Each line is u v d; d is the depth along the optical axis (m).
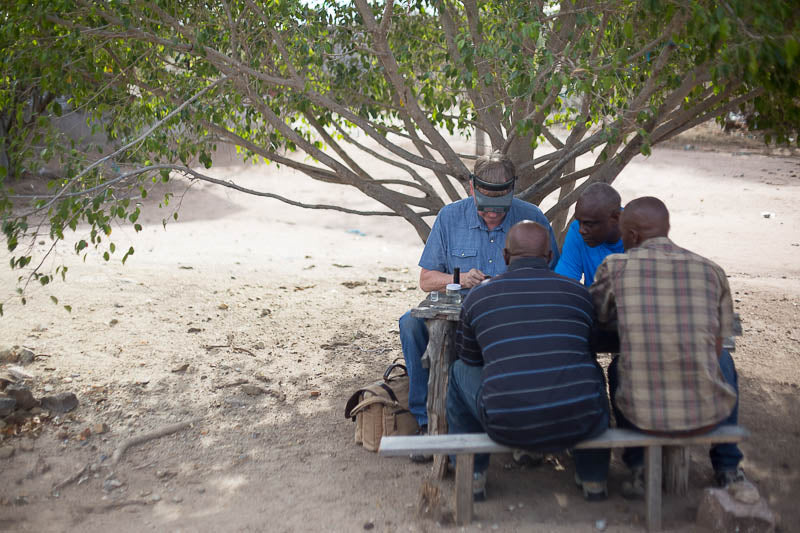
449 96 5.86
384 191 5.42
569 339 3.00
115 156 4.52
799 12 3.39
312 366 5.51
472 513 3.19
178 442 4.21
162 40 4.80
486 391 3.00
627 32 3.83
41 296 6.79
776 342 5.84
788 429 4.16
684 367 2.91
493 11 5.27
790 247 11.23
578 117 4.66
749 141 20.70
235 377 5.20
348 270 9.77
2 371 4.88
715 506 2.97
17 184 13.20
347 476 3.77
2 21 4.79
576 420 2.93
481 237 4.11
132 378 5.05
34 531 3.21
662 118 5.03
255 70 5.24
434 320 3.60
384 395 4.07
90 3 4.71
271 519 3.31
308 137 6.42
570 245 3.95
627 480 3.57
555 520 3.19
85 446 4.09
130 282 7.64
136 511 3.42
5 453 3.91
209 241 11.80
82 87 5.23
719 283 2.98
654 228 3.09
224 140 5.71
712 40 3.48
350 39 5.78
